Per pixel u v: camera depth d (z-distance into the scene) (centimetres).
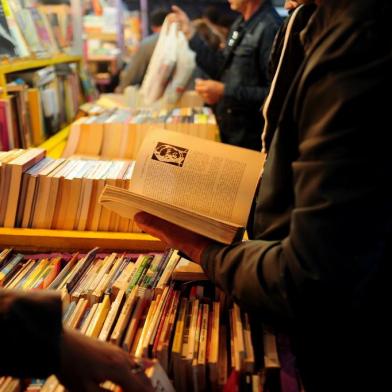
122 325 95
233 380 87
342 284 68
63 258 128
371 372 81
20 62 205
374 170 65
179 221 92
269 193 86
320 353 83
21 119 195
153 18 355
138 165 105
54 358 69
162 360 91
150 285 112
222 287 85
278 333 97
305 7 91
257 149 266
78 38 345
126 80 333
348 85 65
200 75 286
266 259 77
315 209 67
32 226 133
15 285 113
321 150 67
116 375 74
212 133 209
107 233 133
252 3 244
